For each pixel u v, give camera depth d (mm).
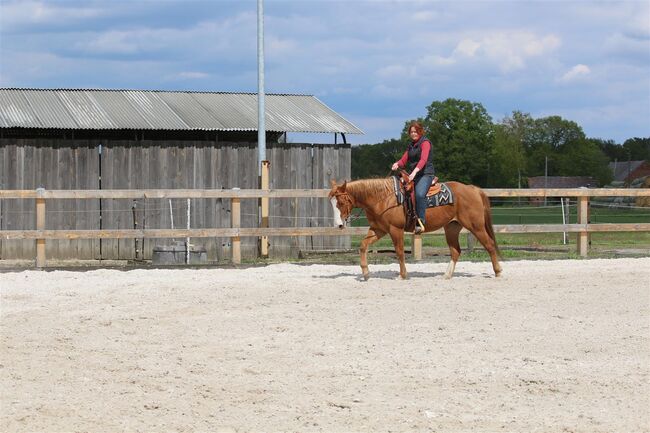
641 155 139125
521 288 13492
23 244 20906
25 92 23000
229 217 21969
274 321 10984
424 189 14078
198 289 13492
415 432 6707
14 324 10828
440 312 11516
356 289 13469
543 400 7555
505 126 115188
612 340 9828
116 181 21297
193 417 7078
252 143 22156
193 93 24703
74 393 7754
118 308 11930
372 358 9055
